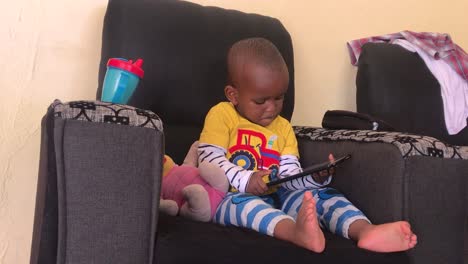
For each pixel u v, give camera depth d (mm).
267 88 1267
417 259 1031
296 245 918
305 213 918
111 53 1330
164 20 1395
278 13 1808
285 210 1254
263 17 1580
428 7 2098
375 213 1099
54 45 1502
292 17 1833
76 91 1528
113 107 872
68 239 829
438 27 2121
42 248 834
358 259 937
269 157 1314
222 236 908
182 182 1170
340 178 1231
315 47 1877
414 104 1751
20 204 1464
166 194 1170
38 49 1483
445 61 1826
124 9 1357
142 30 1356
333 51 1909
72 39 1524
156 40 1367
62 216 829
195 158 1291
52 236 834
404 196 1040
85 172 834
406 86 1752
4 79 1443
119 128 850
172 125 1399
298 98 1847
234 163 1275
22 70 1464
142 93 1331
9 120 1450
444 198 1053
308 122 1870
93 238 833
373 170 1116
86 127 838
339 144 1262
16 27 1457
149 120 875
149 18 1376
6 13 1445
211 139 1271
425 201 1043
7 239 1452
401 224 978
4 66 1443
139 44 1345
